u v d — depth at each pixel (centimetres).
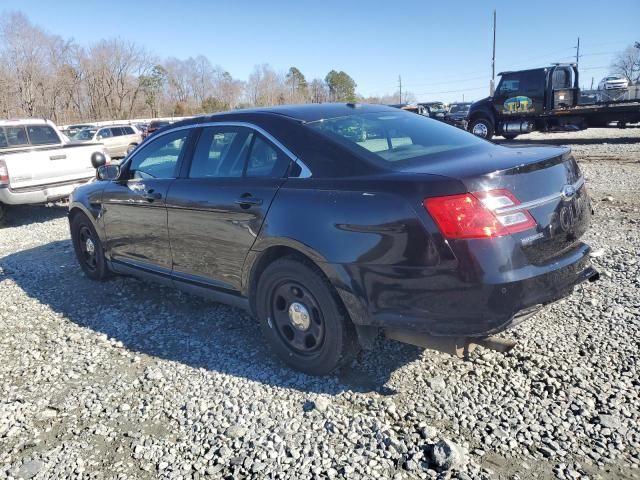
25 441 296
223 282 387
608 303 409
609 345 349
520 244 276
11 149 894
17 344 420
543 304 286
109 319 457
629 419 276
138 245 468
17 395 343
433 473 249
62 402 332
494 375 325
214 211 375
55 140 1074
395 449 265
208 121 414
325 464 259
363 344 314
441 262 271
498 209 271
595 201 789
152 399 329
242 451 273
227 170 382
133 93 8794
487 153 326
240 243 359
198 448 279
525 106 1834
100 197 504
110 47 8425
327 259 305
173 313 461
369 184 297
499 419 284
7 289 555
